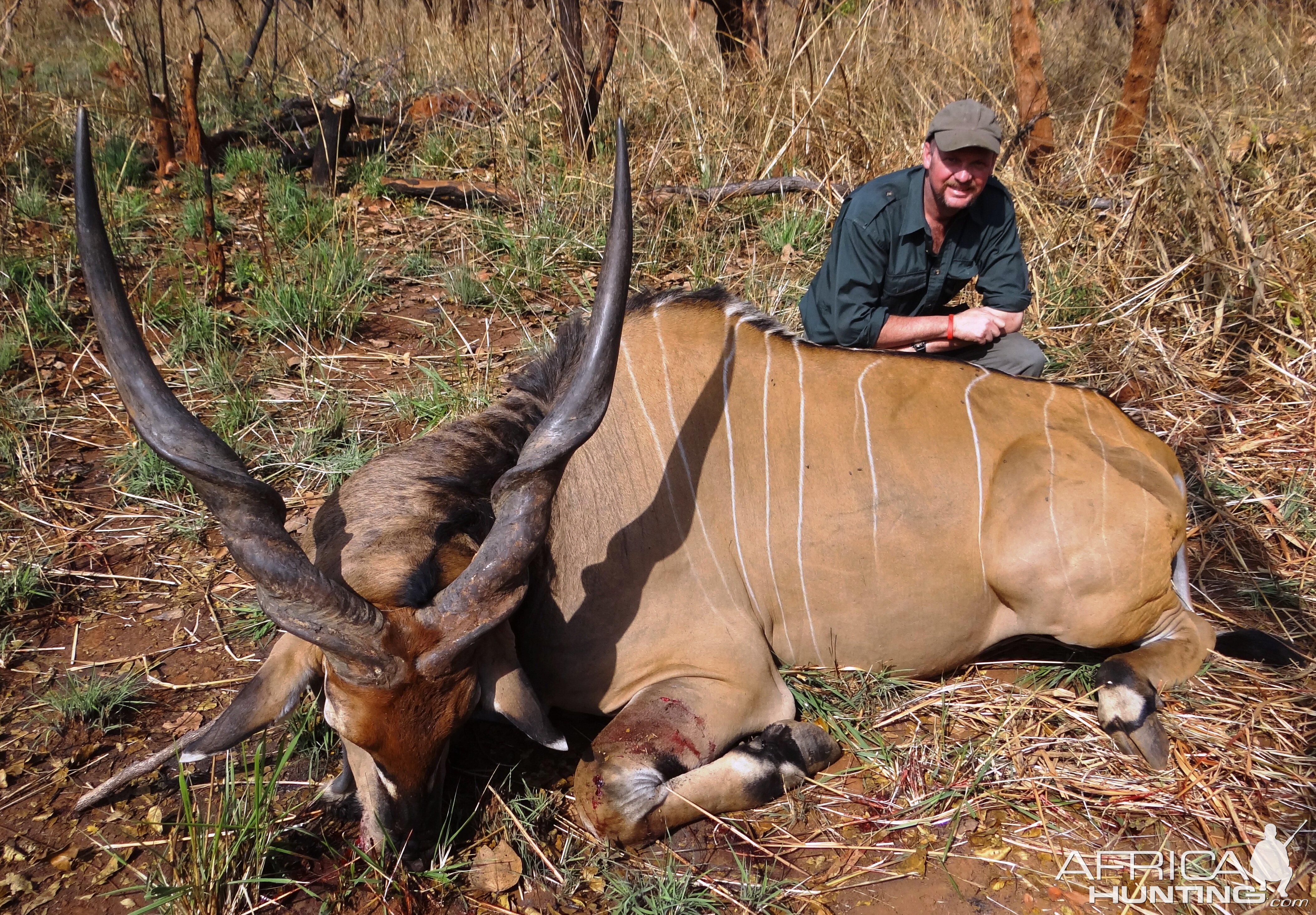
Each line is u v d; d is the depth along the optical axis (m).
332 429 4.12
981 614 2.96
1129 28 8.83
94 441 4.12
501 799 2.56
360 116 7.44
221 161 7.05
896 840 2.57
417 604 2.18
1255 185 5.18
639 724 2.55
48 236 5.73
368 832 2.42
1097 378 4.47
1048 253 5.10
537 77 7.50
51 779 2.66
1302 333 4.45
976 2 7.89
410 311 5.19
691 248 5.53
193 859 2.26
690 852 2.54
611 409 2.81
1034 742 2.84
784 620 2.91
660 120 6.62
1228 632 3.12
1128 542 2.80
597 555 2.66
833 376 2.94
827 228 5.54
